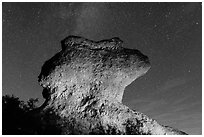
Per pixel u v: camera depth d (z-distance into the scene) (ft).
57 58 35.50
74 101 34.37
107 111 34.32
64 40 37.17
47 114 32.65
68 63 34.76
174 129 36.99
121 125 34.37
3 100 32.63
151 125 35.53
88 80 35.06
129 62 35.96
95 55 35.81
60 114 33.30
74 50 35.70
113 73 35.37
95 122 33.55
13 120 29.84
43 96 36.40
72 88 34.71
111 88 35.32
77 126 32.55
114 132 33.40
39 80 35.35
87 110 34.06
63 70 34.55
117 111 34.71
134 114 35.50
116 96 35.55
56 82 34.60
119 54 36.45
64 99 34.35
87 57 35.45
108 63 35.55
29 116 31.22
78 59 35.14
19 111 31.99
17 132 27.35
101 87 34.96
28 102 34.65
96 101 34.45
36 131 28.43
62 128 30.96
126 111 35.24
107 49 36.94
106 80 35.22
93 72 35.14
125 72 35.65
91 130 32.78
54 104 34.04
